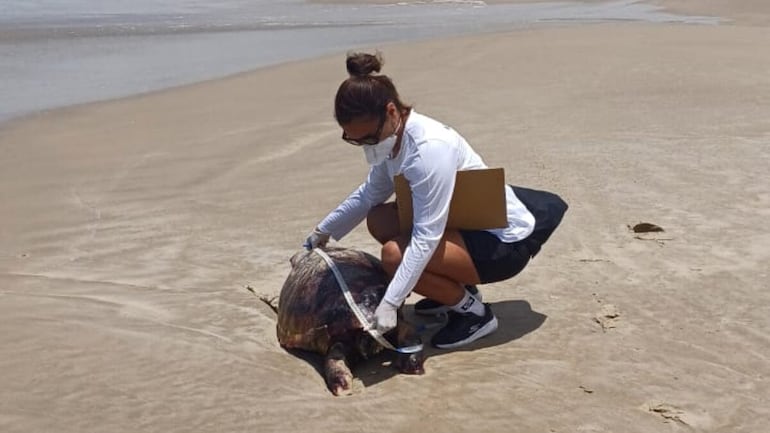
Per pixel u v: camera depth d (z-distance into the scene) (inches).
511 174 293.1
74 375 163.8
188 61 626.2
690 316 188.9
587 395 157.2
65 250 238.8
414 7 1117.1
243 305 197.5
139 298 202.4
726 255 222.1
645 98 421.4
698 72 487.5
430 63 554.3
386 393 157.5
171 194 289.3
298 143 354.6
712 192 271.3
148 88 509.7
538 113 393.1
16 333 181.3
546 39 663.1
